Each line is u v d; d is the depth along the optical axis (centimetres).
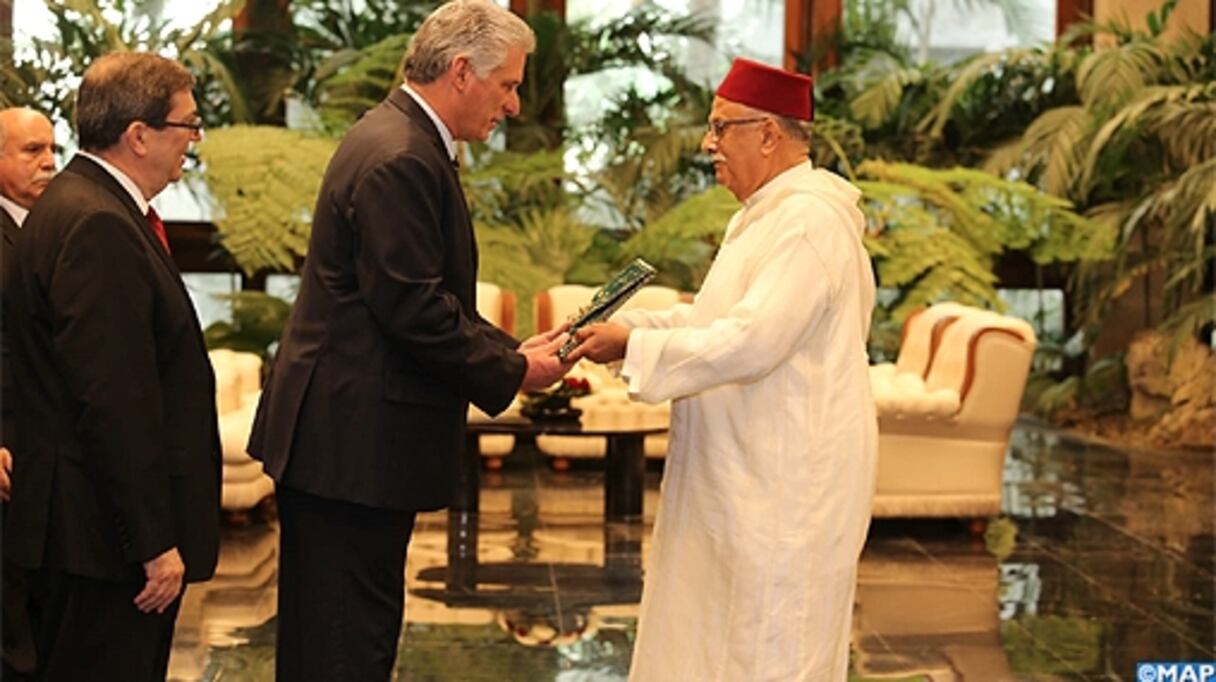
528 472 1078
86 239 368
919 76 1424
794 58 1488
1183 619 696
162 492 374
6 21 1152
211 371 396
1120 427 1314
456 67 403
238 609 684
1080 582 764
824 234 414
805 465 417
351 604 412
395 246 391
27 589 399
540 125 1406
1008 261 1446
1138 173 1362
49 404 380
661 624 430
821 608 418
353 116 1346
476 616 681
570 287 1127
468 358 398
